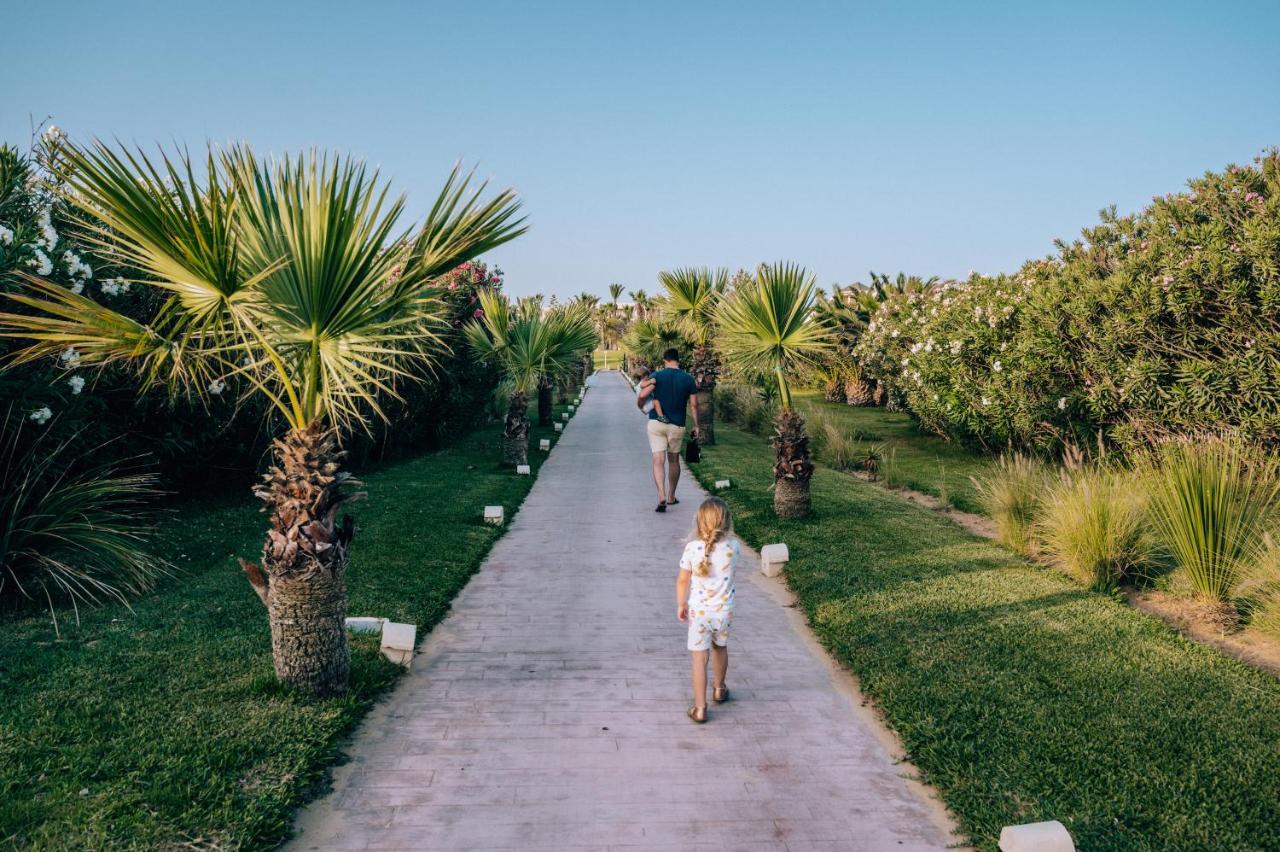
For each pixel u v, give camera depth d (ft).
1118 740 14.88
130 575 24.27
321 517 16.15
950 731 15.39
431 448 68.13
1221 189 40.22
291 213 14.17
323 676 16.22
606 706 17.21
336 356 15.49
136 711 15.20
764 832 12.52
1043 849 11.14
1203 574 23.06
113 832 11.38
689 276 65.57
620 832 12.47
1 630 20.11
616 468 55.98
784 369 36.45
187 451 37.40
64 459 26.30
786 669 19.48
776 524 34.45
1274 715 15.97
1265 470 26.30
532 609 24.08
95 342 14.29
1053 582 25.79
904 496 46.73
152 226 13.56
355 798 13.30
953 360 57.31
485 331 63.67
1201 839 11.90
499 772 14.28
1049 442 49.47
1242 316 36.35
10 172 24.64
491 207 16.19
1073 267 46.50
